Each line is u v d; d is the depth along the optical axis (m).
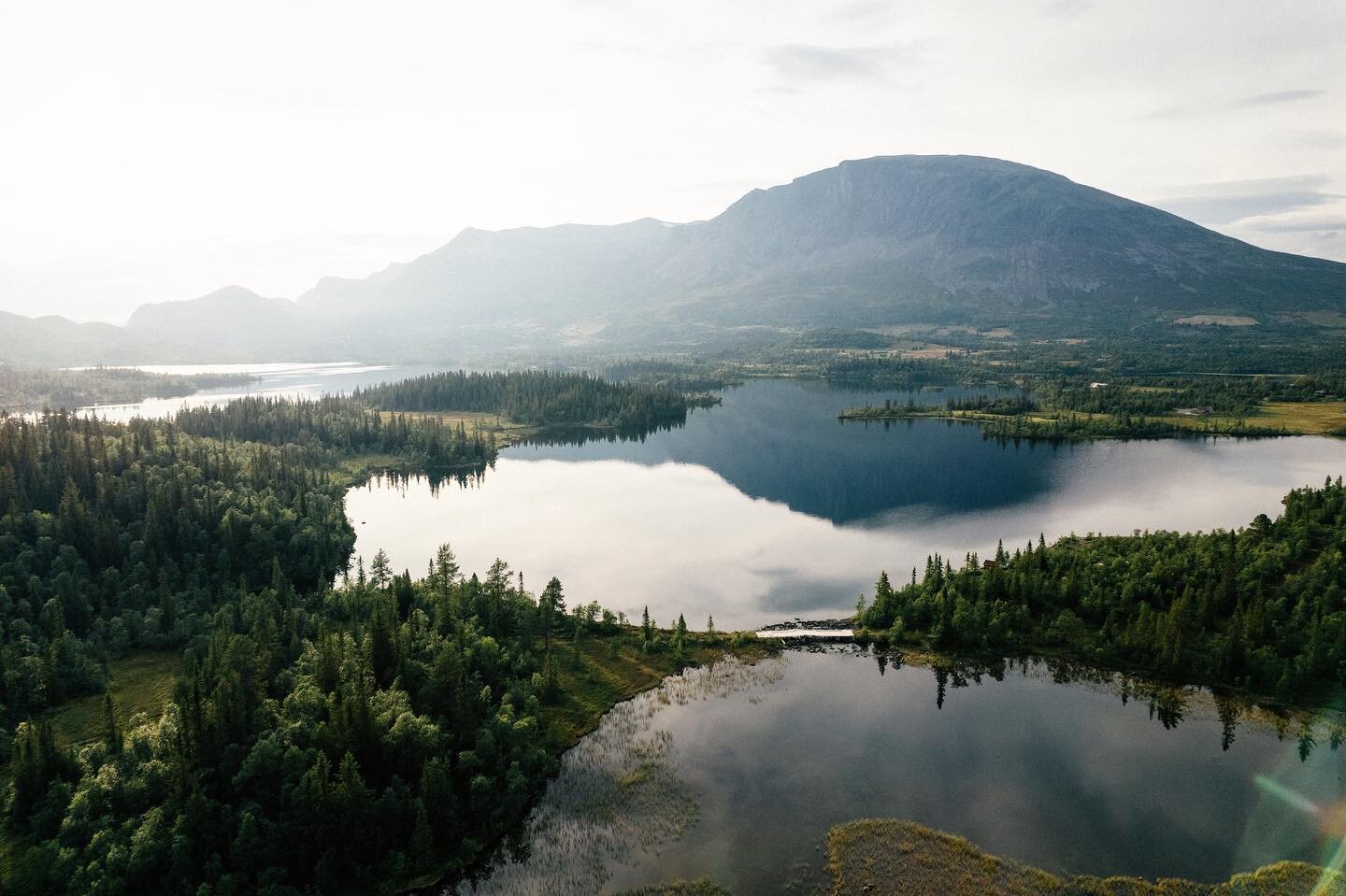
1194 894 77.56
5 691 111.00
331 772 87.44
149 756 92.81
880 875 80.50
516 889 80.31
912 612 143.25
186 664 119.56
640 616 158.50
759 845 85.94
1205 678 121.31
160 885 78.25
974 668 129.12
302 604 144.25
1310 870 80.38
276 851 80.06
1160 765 100.88
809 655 135.38
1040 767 100.56
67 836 81.56
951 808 91.88
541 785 97.56
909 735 108.69
